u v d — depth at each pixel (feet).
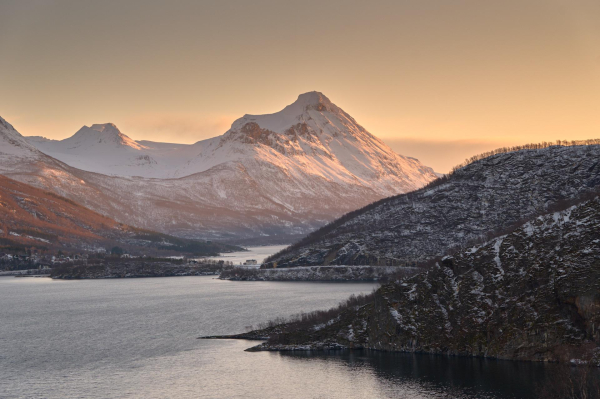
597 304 587.68
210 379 627.87
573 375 531.09
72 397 587.27
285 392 579.07
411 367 629.51
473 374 588.91
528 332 619.26
